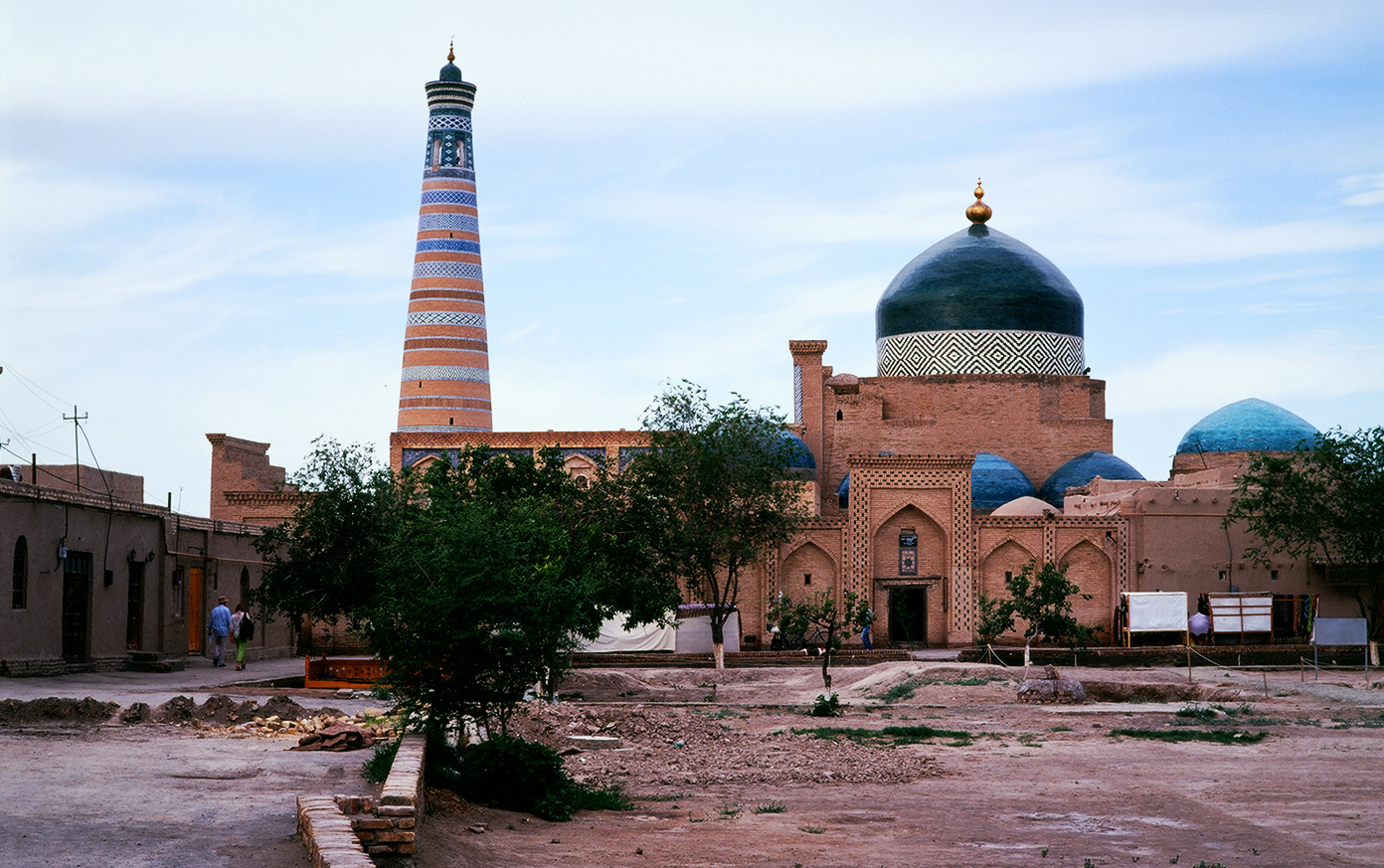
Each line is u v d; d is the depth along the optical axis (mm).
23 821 9539
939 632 41438
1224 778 15906
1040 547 41875
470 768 12766
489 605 12961
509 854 10422
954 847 11445
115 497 28219
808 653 36875
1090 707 24781
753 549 34438
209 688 23125
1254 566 41500
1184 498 41719
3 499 22672
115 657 26984
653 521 28203
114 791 11016
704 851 10969
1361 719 22891
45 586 24141
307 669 24531
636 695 27953
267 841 9258
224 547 33375
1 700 16844
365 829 9188
